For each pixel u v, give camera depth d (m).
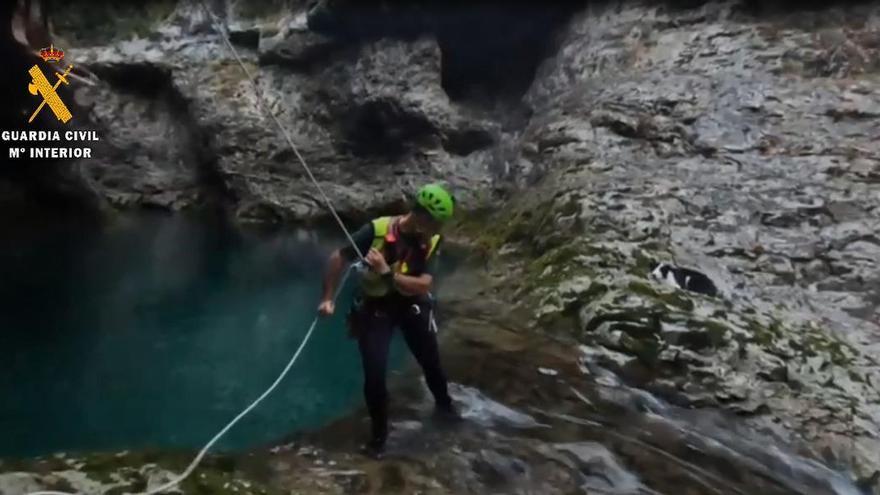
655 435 4.21
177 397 5.57
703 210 6.25
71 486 3.25
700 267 5.60
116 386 5.81
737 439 4.16
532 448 4.04
